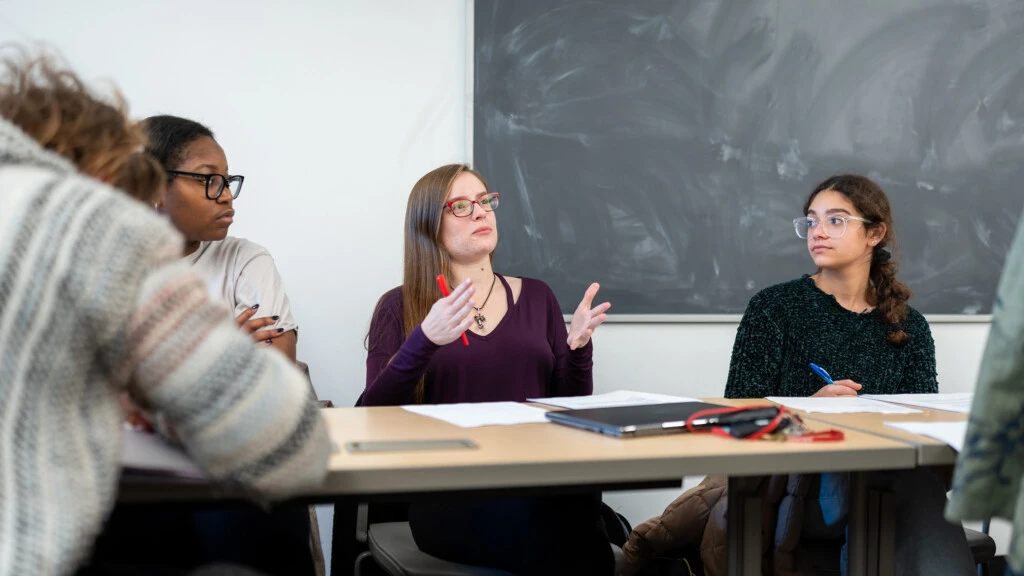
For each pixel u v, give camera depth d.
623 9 2.52
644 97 2.54
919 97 2.79
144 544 1.22
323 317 2.35
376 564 1.69
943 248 2.81
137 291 0.70
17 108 0.80
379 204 2.38
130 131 0.88
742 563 1.20
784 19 2.67
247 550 1.26
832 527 1.69
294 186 2.32
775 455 1.01
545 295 2.02
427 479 0.89
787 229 2.67
